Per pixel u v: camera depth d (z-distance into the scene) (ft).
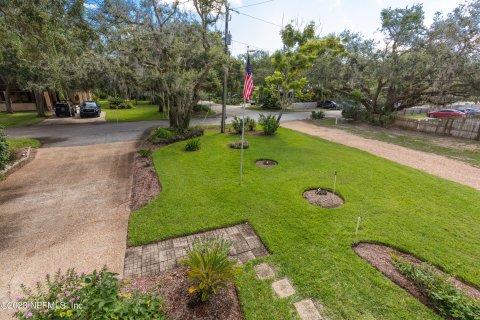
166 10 33.50
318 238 13.21
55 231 14.20
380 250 12.50
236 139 37.55
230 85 61.46
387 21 48.14
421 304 9.18
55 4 18.99
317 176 22.62
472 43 42.06
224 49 37.88
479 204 17.49
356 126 55.62
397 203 17.46
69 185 21.01
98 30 29.76
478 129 41.11
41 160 27.73
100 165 26.35
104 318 6.63
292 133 44.34
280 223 14.71
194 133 39.91
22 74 50.55
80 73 37.81
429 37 46.34
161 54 34.55
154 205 16.87
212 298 9.35
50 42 20.74
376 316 8.75
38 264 11.51
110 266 11.44
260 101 96.68
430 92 51.85
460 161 29.30
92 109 61.98
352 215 15.69
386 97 61.16
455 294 8.98
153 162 26.61
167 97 38.40
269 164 26.48
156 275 10.85
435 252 12.25
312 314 8.86
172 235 13.60
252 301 9.32
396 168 25.48
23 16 18.61
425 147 36.37
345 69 57.36
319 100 108.88
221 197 18.12
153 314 7.80
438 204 17.42
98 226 14.76
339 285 10.09
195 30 34.99
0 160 20.26
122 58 33.12
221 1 35.32
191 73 35.65
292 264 11.28
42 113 62.90
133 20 33.06
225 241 12.73
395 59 48.44
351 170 24.41
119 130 46.06
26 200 18.12
